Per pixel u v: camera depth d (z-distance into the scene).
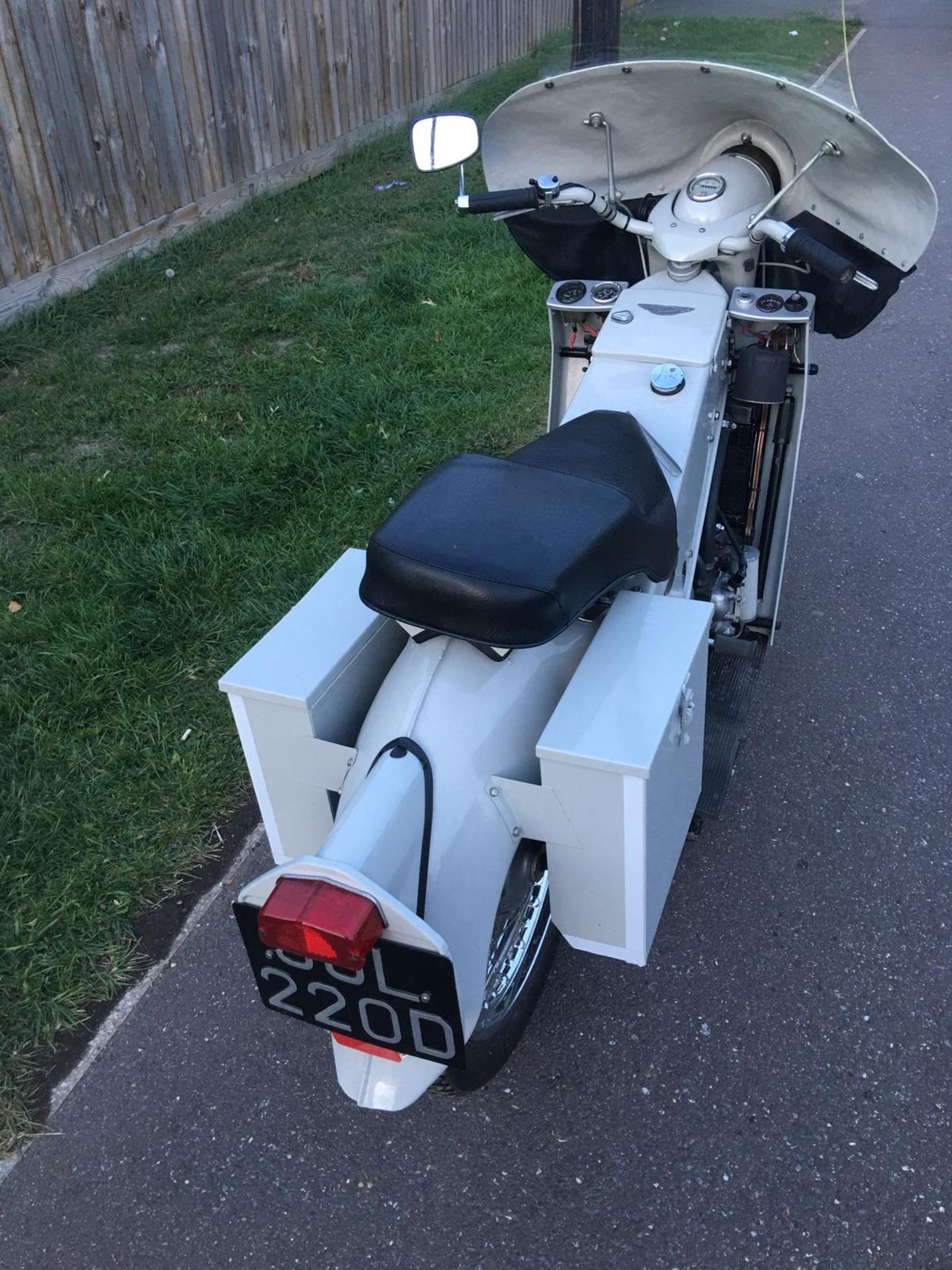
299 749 2.07
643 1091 2.30
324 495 4.28
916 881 2.77
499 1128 2.25
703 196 2.76
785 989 2.51
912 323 6.20
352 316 5.75
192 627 3.59
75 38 5.86
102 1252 2.06
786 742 3.23
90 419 4.86
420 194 7.62
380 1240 2.06
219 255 6.71
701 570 2.96
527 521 1.94
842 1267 1.98
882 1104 2.25
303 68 7.77
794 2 3.63
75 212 6.12
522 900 2.14
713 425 2.73
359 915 1.53
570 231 3.13
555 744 1.82
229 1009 2.51
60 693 3.29
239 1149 2.23
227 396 5.03
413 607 1.88
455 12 9.64
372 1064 1.88
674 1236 2.04
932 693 3.41
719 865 2.83
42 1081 2.36
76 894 2.70
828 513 4.39
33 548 4.01
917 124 10.05
